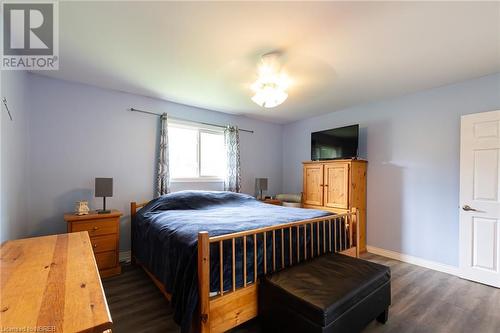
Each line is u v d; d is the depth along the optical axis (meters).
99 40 1.95
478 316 1.93
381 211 3.46
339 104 3.70
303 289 1.49
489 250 2.47
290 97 3.36
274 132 5.01
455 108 2.80
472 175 2.59
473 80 2.67
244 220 2.19
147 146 3.39
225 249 1.63
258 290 1.71
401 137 3.27
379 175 3.50
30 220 2.59
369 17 1.62
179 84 2.90
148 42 1.97
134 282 2.48
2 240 1.75
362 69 2.43
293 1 1.47
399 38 1.87
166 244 1.92
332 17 1.62
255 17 1.62
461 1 1.46
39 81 2.65
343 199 3.51
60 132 2.77
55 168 2.74
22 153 2.37
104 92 3.06
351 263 1.90
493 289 2.39
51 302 0.80
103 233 2.60
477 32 1.78
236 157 4.21
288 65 2.35
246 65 2.37
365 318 1.58
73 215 2.54
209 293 1.50
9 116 1.92
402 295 2.26
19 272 1.05
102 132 3.04
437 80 2.72
